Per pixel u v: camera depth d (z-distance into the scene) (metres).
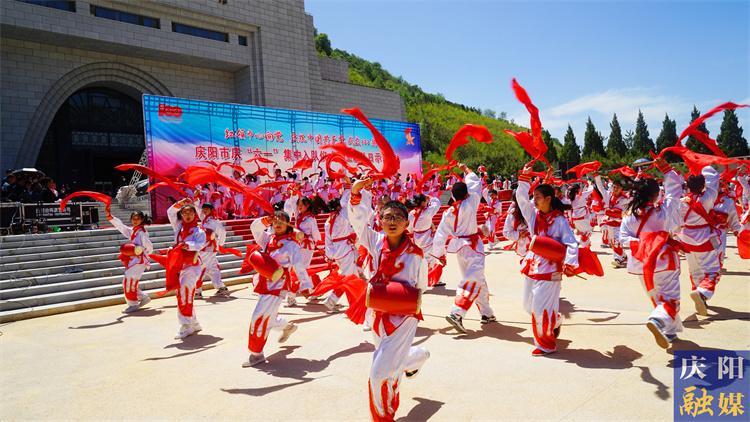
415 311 3.28
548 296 4.73
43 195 14.13
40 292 8.94
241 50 25.80
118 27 21.64
